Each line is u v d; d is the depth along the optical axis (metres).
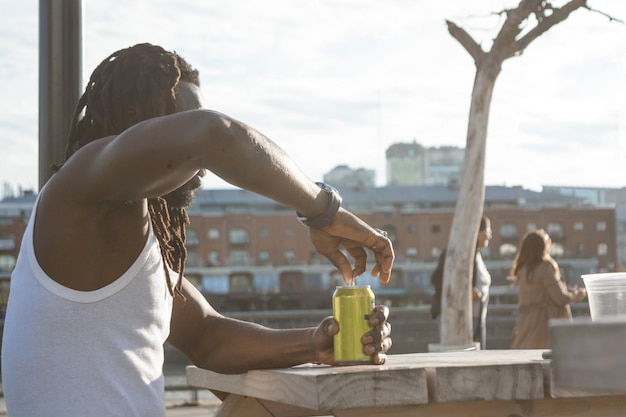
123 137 1.22
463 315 8.12
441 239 56.19
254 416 1.69
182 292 1.66
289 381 1.33
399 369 1.25
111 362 1.28
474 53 8.43
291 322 33.97
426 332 32.75
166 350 19.41
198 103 1.51
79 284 1.28
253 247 54.72
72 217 1.26
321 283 54.84
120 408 1.27
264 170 1.24
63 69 2.74
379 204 56.84
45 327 1.26
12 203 48.09
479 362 1.39
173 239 1.52
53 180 1.29
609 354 0.86
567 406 1.33
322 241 1.52
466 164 8.41
